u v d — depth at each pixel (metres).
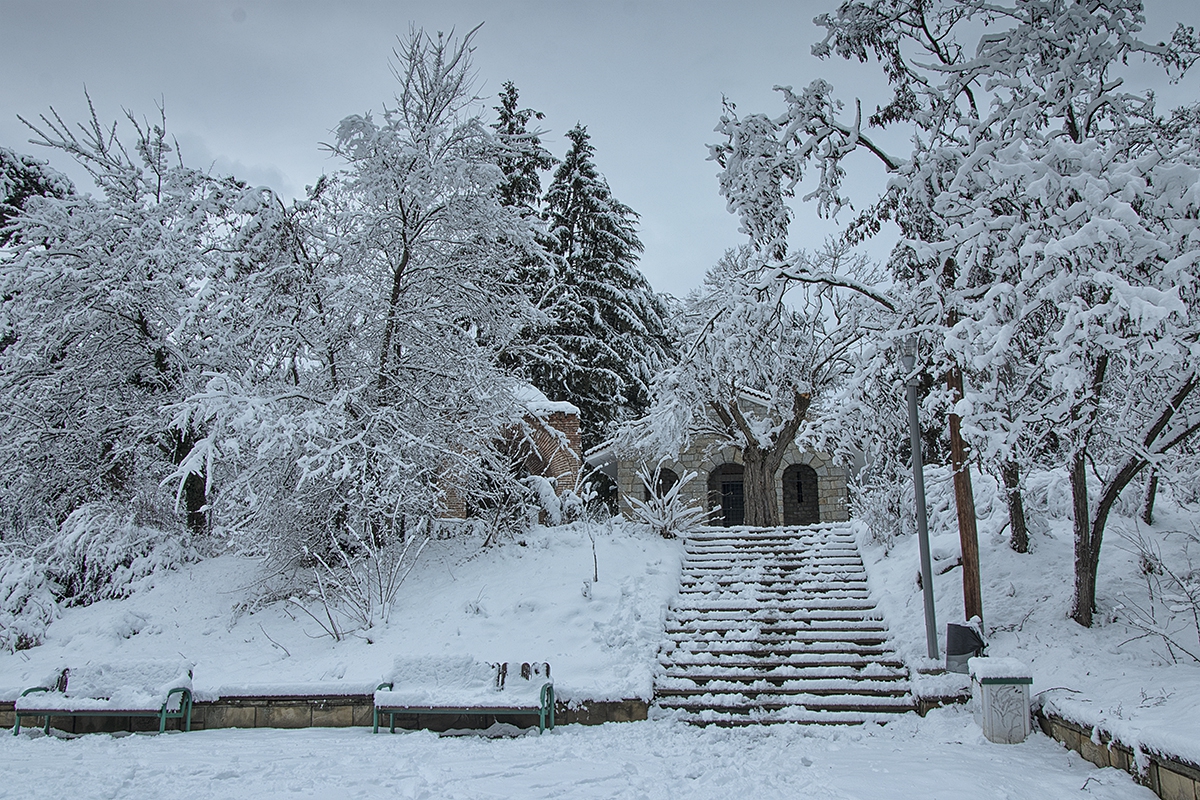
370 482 13.17
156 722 10.10
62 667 11.32
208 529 16.59
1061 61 10.34
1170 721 6.14
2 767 7.29
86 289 15.67
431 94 14.82
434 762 7.43
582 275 28.48
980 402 9.20
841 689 10.08
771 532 15.38
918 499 10.58
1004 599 10.94
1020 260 9.09
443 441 15.16
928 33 12.39
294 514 13.80
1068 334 8.03
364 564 13.98
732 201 12.80
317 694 10.16
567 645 11.37
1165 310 7.21
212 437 12.60
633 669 10.56
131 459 16.86
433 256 15.30
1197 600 8.84
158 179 17.53
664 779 6.76
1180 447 10.89
